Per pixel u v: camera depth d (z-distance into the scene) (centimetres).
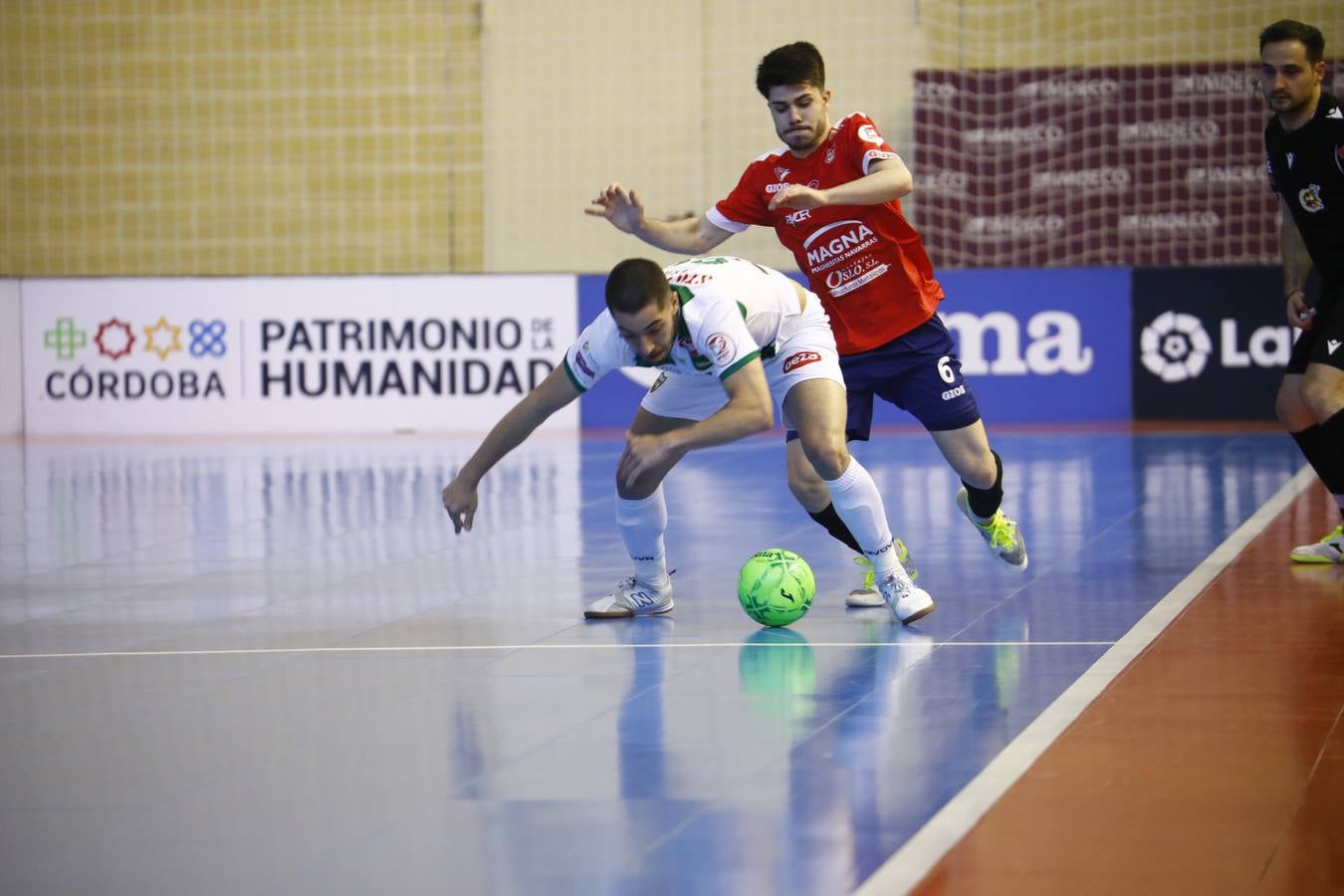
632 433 1797
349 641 1702
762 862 938
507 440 1702
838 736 1235
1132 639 1609
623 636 1703
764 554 1769
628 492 1769
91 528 2783
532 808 1059
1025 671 1466
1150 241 4988
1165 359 4850
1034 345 4894
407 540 2553
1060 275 4884
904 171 1791
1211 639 1600
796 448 1881
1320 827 978
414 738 1264
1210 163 4944
